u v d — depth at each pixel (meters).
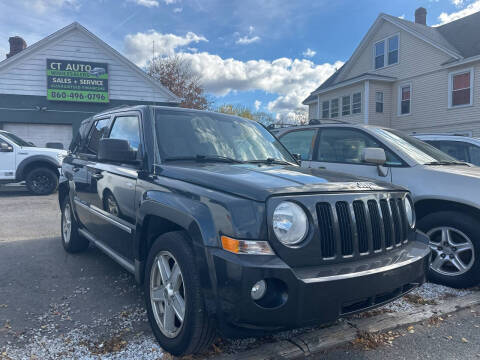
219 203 2.37
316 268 2.36
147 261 2.92
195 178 2.68
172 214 2.61
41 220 7.41
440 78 20.11
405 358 2.74
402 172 4.27
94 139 4.53
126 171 3.41
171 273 2.70
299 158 4.26
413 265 2.71
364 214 2.63
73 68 16.27
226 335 2.27
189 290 2.41
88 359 2.59
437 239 4.14
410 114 21.73
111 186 3.64
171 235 2.67
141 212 2.97
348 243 2.53
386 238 2.80
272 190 2.34
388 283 2.51
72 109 16.44
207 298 2.29
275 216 2.28
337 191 2.55
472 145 7.08
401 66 22.08
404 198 3.08
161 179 2.93
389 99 22.78
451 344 2.94
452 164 4.57
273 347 2.75
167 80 36.84
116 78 17.06
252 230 2.23
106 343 2.80
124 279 4.18
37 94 15.93
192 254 2.47
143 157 3.24
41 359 2.59
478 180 3.81
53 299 3.62
